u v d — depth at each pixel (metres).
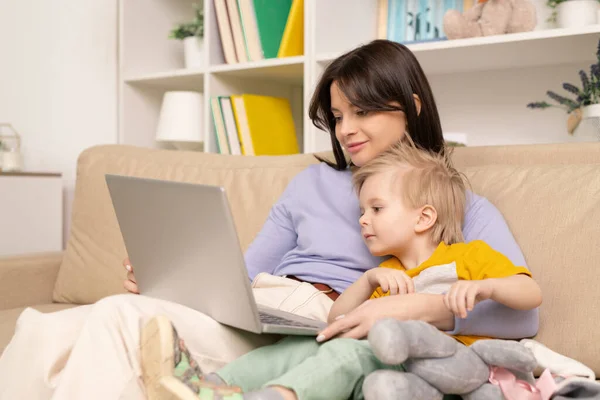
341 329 1.01
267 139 2.52
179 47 3.04
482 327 1.09
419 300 1.04
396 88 1.31
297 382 0.87
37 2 2.67
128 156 1.96
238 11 2.46
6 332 1.50
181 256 0.99
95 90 2.85
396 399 0.83
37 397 0.96
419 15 2.28
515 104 2.24
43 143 2.69
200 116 2.65
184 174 1.83
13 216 2.39
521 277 1.07
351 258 1.34
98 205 1.92
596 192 1.20
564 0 1.90
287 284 1.26
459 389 0.90
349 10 2.34
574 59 2.08
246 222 1.67
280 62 2.31
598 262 1.14
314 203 1.44
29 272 1.89
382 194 1.21
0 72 2.56
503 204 1.29
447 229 1.21
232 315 0.97
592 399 0.90
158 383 0.85
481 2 1.99
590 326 1.11
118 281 1.80
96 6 2.84
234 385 0.93
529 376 0.96
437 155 1.30
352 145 1.34
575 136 1.92
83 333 0.92
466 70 2.30
